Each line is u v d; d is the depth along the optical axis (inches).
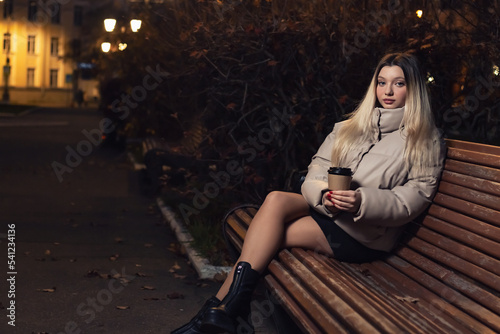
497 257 123.8
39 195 420.8
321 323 115.0
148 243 288.4
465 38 226.8
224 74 243.8
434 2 235.0
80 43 1561.3
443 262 138.3
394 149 155.2
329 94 241.8
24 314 188.9
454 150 149.9
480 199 133.6
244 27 233.1
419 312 122.6
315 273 137.2
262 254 148.7
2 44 2913.4
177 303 204.4
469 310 122.4
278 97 247.0
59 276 231.3
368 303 114.7
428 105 157.2
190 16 257.0
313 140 256.5
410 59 159.6
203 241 260.4
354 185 155.3
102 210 370.9
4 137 903.7
